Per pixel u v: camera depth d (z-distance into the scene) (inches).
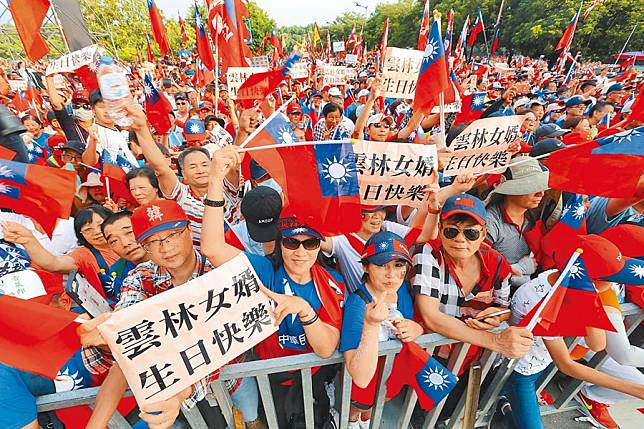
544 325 76.2
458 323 79.4
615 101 329.7
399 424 91.1
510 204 112.6
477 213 81.3
